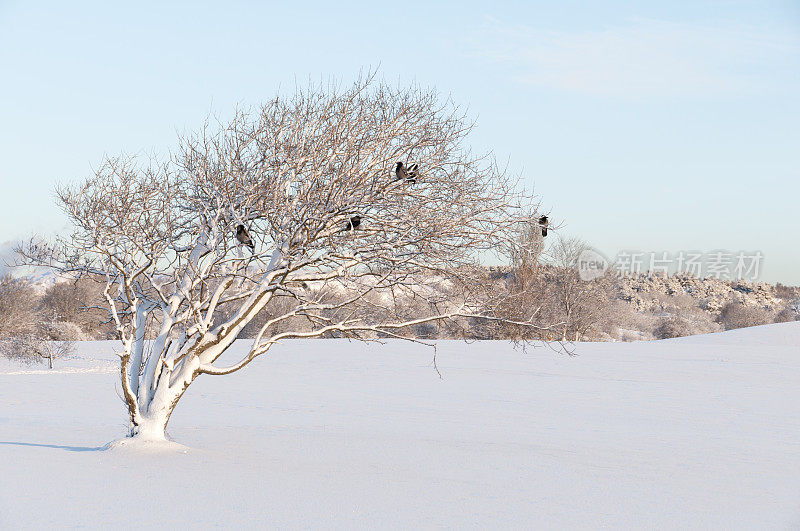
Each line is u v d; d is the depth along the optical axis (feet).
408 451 47.78
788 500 35.14
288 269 42.39
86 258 44.93
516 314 46.98
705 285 402.11
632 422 68.69
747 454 50.78
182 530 25.57
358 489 33.94
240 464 39.47
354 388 98.48
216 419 67.26
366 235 43.09
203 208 45.03
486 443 53.06
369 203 41.39
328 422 65.31
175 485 32.91
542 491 35.65
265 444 49.06
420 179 42.47
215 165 43.78
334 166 41.06
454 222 41.70
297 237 42.22
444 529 27.22
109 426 61.05
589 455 48.55
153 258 43.50
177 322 45.16
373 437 54.54
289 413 72.64
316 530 26.35
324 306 44.75
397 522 27.96
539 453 48.42
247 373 118.21
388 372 119.85
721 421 70.03
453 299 46.52
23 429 57.93
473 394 92.32
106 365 134.31
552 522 29.19
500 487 36.22
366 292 44.11
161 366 45.34
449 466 42.22
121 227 41.75
